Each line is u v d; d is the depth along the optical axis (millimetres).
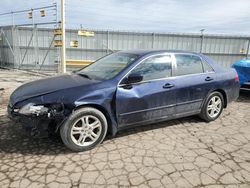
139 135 4148
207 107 4777
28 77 10570
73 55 13242
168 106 4188
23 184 2713
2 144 3688
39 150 3527
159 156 3422
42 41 12867
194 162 3279
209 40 14258
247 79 6867
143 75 3914
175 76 4258
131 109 3791
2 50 14281
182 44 14117
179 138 4066
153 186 2732
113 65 4168
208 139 4062
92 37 13219
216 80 4758
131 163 3215
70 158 3318
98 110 3559
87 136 3531
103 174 2945
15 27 12820
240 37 14453
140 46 13805
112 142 3850
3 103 5914
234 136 4219
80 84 3607
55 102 3301
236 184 2809
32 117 3262
